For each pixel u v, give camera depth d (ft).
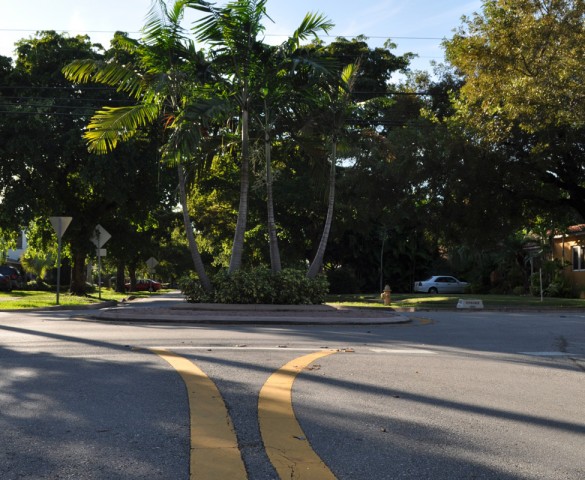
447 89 100.83
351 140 67.15
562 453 14.49
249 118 62.54
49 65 97.55
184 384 20.75
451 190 85.46
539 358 29.22
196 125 50.26
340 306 69.67
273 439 14.89
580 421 17.47
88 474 12.45
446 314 67.72
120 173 95.20
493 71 69.97
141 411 17.33
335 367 24.70
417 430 16.06
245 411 17.43
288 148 72.18
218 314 50.47
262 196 117.50
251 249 135.85
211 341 32.58
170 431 15.44
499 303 87.35
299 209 120.88
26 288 172.76
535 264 132.57
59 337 33.58
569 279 122.83
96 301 90.74
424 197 92.22
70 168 100.48
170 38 54.75
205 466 12.93
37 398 18.76
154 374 22.41
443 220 91.91
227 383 21.04
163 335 35.47
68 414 16.97
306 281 57.67
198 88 55.67
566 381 23.31
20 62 99.25
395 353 29.25
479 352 30.81
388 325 48.73
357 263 164.45
